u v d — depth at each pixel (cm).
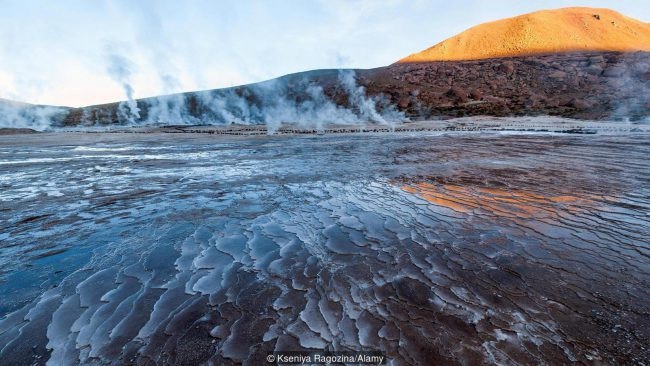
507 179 697
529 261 330
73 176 842
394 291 281
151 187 708
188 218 498
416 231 421
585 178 685
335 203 561
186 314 256
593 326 229
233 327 239
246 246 389
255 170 898
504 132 1930
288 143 1655
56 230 452
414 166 891
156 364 205
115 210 543
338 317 246
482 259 338
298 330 233
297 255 360
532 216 464
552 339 217
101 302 277
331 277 308
